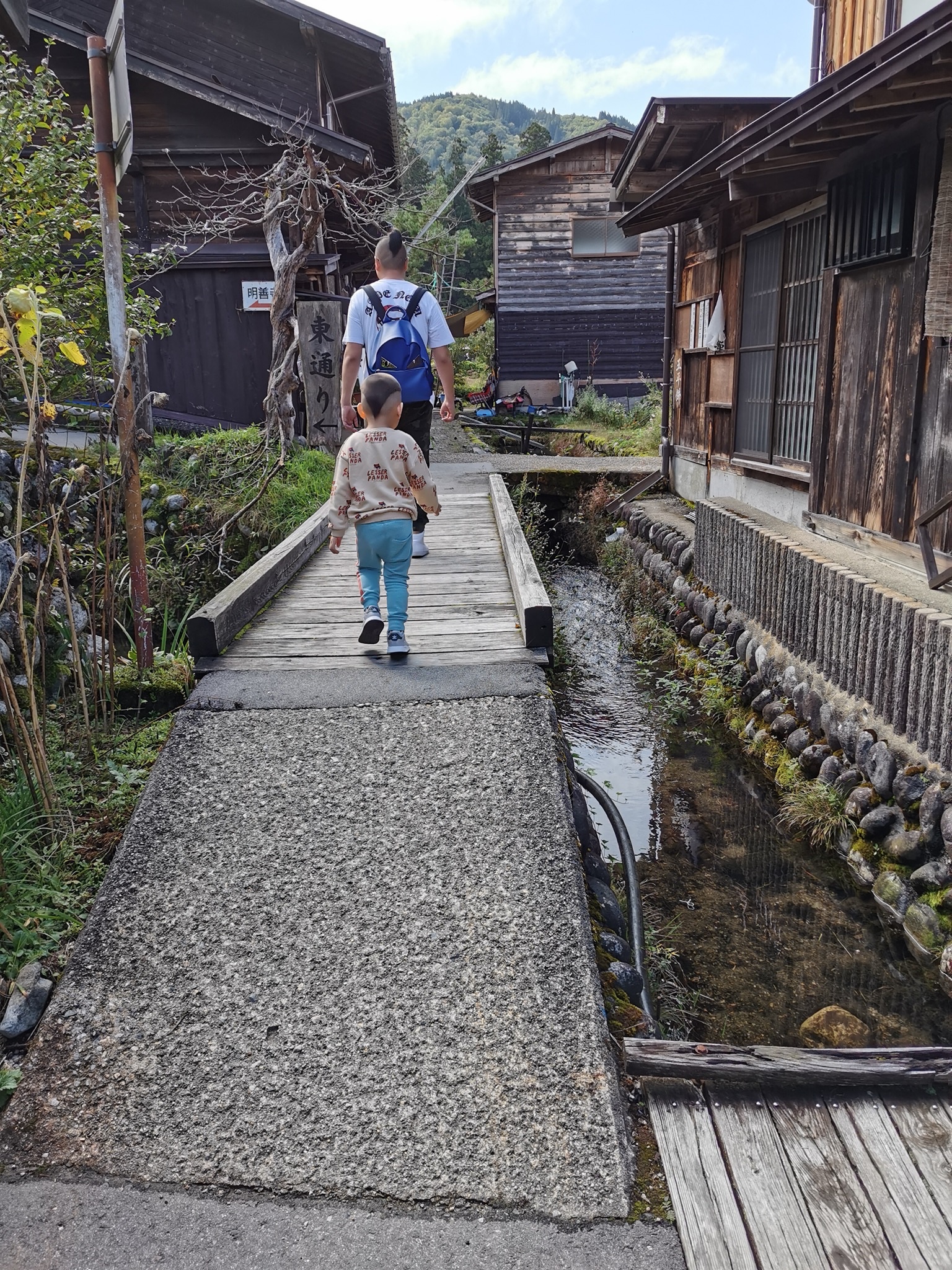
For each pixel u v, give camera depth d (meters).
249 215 11.16
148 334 7.61
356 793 3.29
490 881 2.93
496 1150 2.18
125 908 2.85
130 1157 2.17
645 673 7.91
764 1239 2.01
